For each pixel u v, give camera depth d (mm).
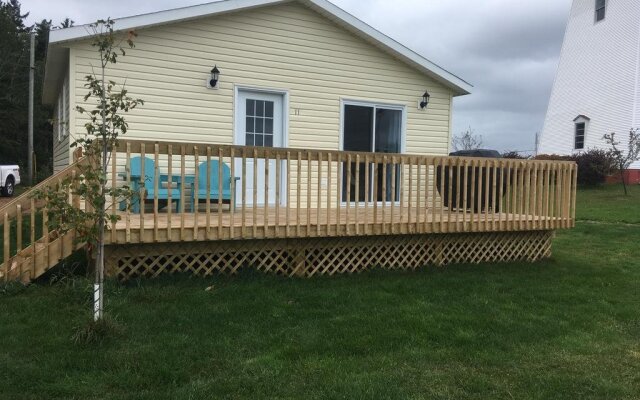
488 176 7641
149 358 3865
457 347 4430
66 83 9375
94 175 4141
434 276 6941
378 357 4133
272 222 6438
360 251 7148
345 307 5383
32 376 3514
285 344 4285
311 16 9414
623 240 10641
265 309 5156
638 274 7598
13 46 35938
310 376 3727
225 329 4559
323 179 9859
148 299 5254
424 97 10523
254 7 8719
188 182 8352
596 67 24750
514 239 8344
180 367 3762
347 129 9914
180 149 5578
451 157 7305
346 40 9758
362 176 10273
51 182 5574
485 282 6770
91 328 4148
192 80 8477
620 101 23094
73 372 3615
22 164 34312
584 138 25250
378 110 10234
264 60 9039
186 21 8383
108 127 4410
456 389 3646
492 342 4570
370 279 6676
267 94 9211
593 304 5949
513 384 3764
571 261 8523
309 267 6812
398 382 3695
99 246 4285
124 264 5793
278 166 6172
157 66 8219
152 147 5438
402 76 10359
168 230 5594
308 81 9453
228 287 5828
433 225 7207
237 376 3670
